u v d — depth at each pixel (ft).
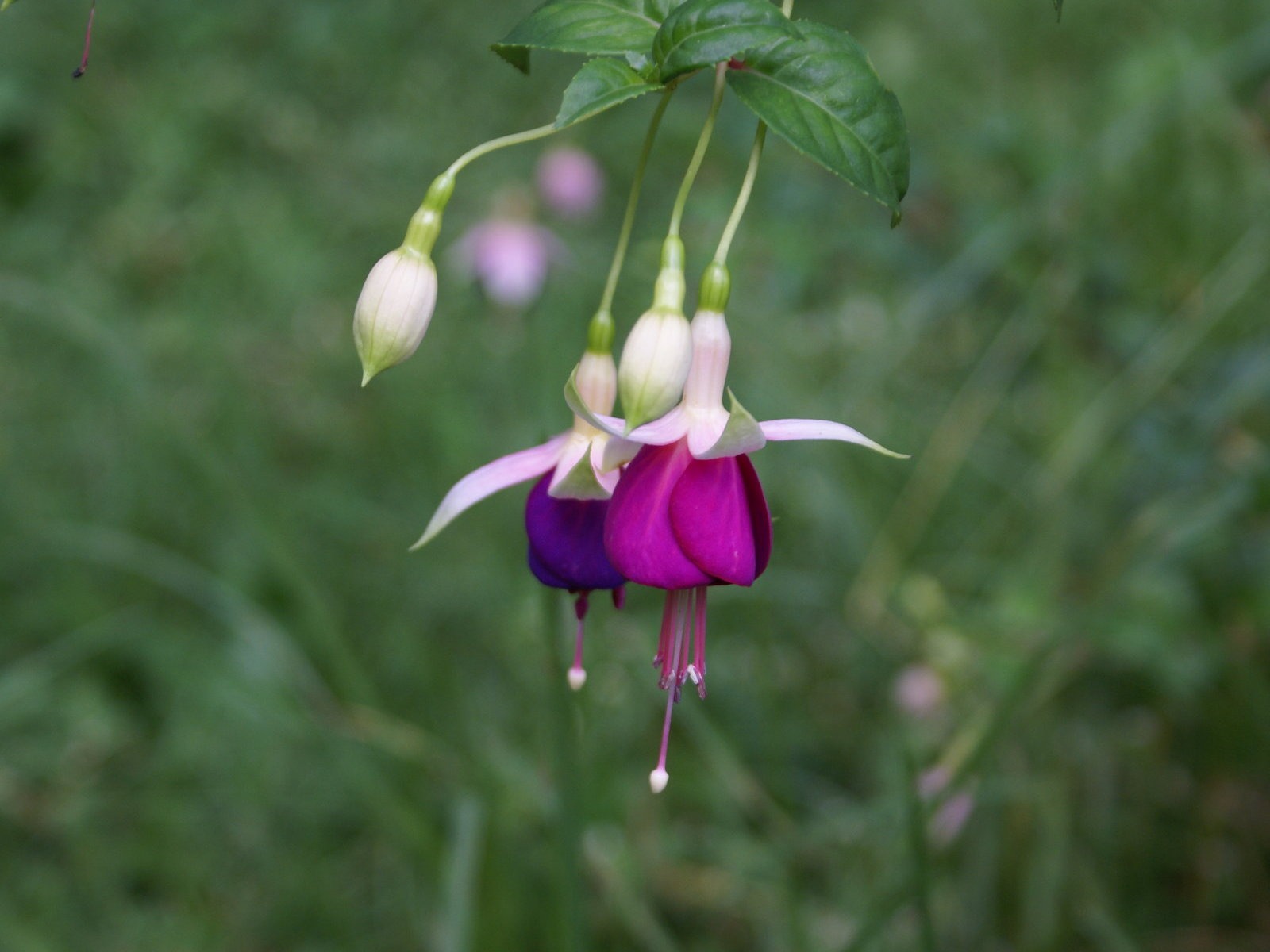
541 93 6.60
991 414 3.79
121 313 4.78
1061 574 2.98
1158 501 2.93
